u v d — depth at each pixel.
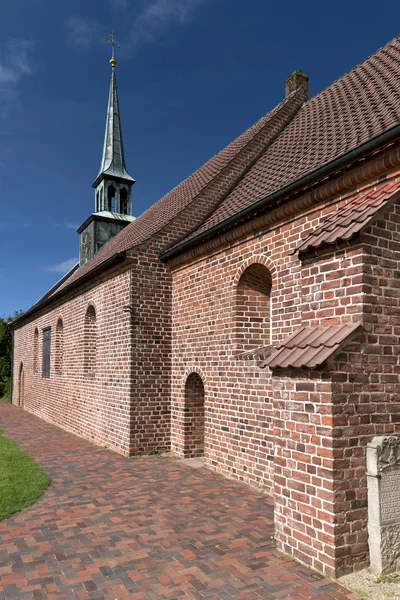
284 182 7.45
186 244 9.35
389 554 4.13
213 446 8.60
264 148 11.70
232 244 8.29
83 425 13.05
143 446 10.06
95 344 13.34
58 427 15.27
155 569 4.46
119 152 21.83
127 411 10.10
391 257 4.49
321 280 4.74
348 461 4.15
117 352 10.85
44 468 8.82
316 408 4.29
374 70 9.53
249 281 8.20
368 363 4.32
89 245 21.14
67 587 4.13
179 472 8.42
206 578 4.24
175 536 5.29
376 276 4.38
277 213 6.98
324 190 6.11
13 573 4.41
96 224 20.36
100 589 4.09
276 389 4.82
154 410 10.24
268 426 7.17
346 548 4.09
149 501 6.65
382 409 4.36
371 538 4.15
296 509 4.51
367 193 5.17
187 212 10.96
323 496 4.16
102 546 5.04
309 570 4.25
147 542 5.12
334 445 4.10
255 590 3.99
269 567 4.38
